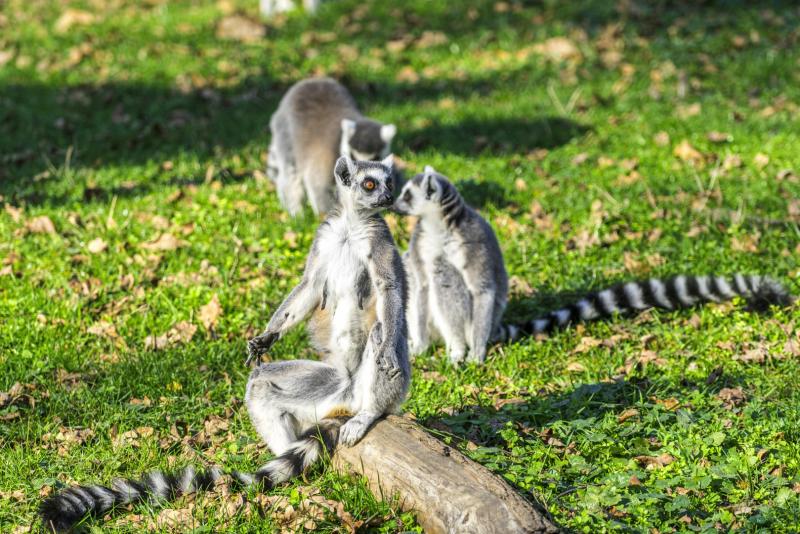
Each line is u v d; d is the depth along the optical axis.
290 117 15.55
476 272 10.91
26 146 18.02
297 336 10.96
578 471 7.82
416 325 11.25
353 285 8.38
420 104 19.94
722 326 10.83
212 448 8.70
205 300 11.83
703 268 12.38
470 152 17.31
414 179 10.99
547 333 11.28
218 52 23.03
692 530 7.03
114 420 9.16
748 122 17.64
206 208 14.71
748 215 13.84
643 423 8.64
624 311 11.44
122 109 19.84
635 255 12.95
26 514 7.53
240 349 10.74
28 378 10.05
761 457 8.04
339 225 8.45
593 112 18.77
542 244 13.35
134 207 14.80
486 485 6.72
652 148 16.84
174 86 21.03
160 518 7.30
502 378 10.05
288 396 8.19
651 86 19.95
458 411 9.12
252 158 17.42
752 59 20.98
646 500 7.30
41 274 12.40
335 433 7.91
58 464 8.32
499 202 15.02
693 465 7.80
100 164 17.06
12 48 23.62
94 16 26.38
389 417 7.83
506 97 20.00
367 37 24.05
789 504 7.23
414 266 11.29
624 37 22.83
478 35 23.86
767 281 11.30
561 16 24.45
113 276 12.40
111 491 7.54
